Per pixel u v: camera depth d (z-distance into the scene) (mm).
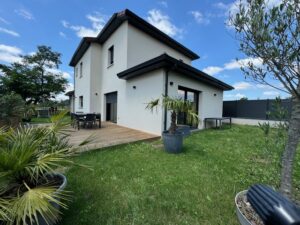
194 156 4391
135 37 8867
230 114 13688
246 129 9359
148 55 9586
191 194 2590
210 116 10016
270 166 3371
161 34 9695
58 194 1741
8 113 5465
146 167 3635
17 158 1630
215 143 5844
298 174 3229
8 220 1354
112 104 10742
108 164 3781
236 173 3338
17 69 19141
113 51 10062
